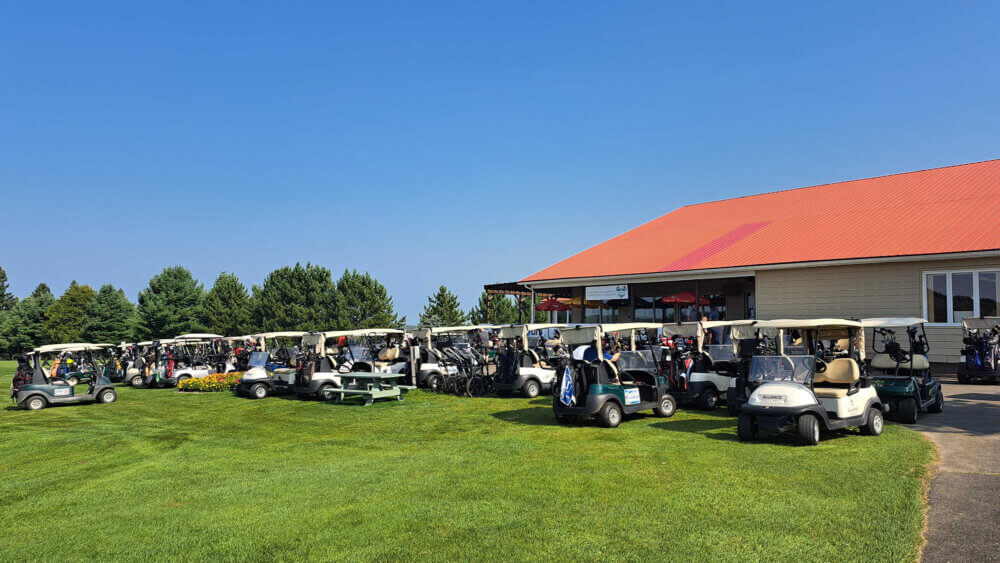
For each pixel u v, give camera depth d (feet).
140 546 17.43
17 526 19.72
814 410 25.73
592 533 16.84
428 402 44.62
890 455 23.79
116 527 19.19
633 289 87.86
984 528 16.05
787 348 36.04
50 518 20.48
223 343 72.38
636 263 75.46
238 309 183.73
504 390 45.88
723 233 77.05
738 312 78.28
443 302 177.99
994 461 22.59
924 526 16.39
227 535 18.01
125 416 44.39
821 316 58.80
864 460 23.11
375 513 19.29
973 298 50.60
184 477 25.30
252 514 19.83
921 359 33.37
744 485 20.45
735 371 37.86
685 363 37.42
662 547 15.69
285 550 16.66
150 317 171.01
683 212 98.68
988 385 43.93
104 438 35.63
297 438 33.17
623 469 23.22
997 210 55.42
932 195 66.18
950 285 51.88
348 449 29.63
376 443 30.83
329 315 175.42
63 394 51.03
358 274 181.57
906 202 66.59
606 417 31.91
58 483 25.49
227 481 24.25
